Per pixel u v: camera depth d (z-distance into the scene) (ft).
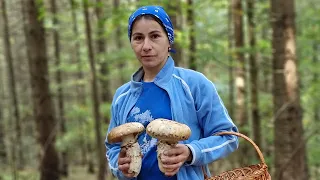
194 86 5.66
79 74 43.27
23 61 48.96
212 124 5.63
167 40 5.69
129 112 5.79
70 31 37.91
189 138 5.57
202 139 5.48
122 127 5.33
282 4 12.98
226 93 30.42
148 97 5.66
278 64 13.33
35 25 22.43
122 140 5.47
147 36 5.55
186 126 5.13
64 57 43.65
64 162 36.32
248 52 21.72
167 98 5.60
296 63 13.20
